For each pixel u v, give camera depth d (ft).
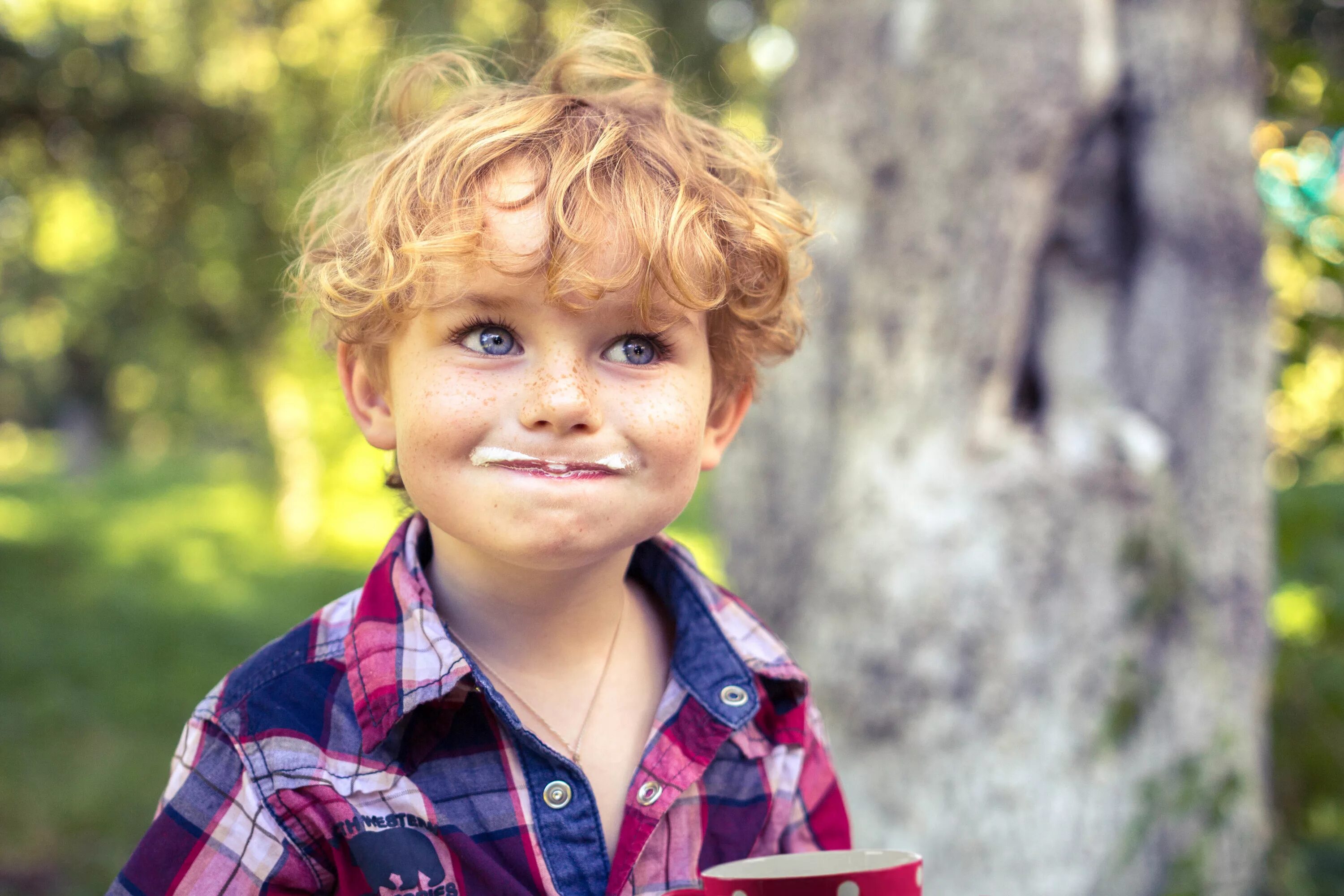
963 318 7.97
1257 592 7.99
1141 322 7.98
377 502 40.19
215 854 3.10
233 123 20.49
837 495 8.24
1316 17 9.46
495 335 3.01
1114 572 7.55
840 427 8.43
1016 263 7.95
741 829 3.56
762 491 8.86
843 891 2.74
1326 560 9.64
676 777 3.37
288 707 3.23
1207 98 7.94
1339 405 9.77
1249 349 8.04
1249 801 7.69
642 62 4.60
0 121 19.21
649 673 3.65
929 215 8.06
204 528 42.91
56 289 29.78
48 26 18.66
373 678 3.20
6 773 16.14
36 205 22.70
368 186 3.75
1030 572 7.55
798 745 3.82
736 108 15.42
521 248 2.92
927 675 7.57
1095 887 7.23
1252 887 7.61
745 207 3.50
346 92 18.21
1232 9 8.17
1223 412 7.93
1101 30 7.82
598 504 2.94
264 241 21.13
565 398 2.89
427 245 2.93
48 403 91.50
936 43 8.18
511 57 5.19
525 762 3.27
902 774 7.55
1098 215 8.15
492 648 3.37
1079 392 8.04
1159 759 7.44
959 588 7.59
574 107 3.54
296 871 3.07
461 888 3.09
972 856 7.34
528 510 2.91
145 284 24.14
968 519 7.66
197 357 28.81
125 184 20.57
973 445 7.88
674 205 3.16
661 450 3.03
